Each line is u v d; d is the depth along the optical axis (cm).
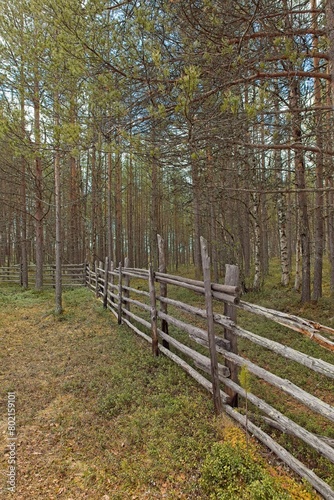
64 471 286
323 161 632
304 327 246
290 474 255
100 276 1143
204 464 266
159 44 381
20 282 1570
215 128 406
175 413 348
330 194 1109
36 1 434
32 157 498
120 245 1983
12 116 508
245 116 409
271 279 1488
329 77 393
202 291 390
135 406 374
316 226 910
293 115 411
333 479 244
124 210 2788
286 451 264
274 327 669
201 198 958
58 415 374
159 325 689
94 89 404
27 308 995
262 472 251
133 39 368
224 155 497
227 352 344
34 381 470
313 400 234
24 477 281
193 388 403
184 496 247
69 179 1795
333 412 215
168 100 407
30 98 573
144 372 457
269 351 552
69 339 659
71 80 450
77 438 332
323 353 536
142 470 274
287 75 396
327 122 456
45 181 1436
